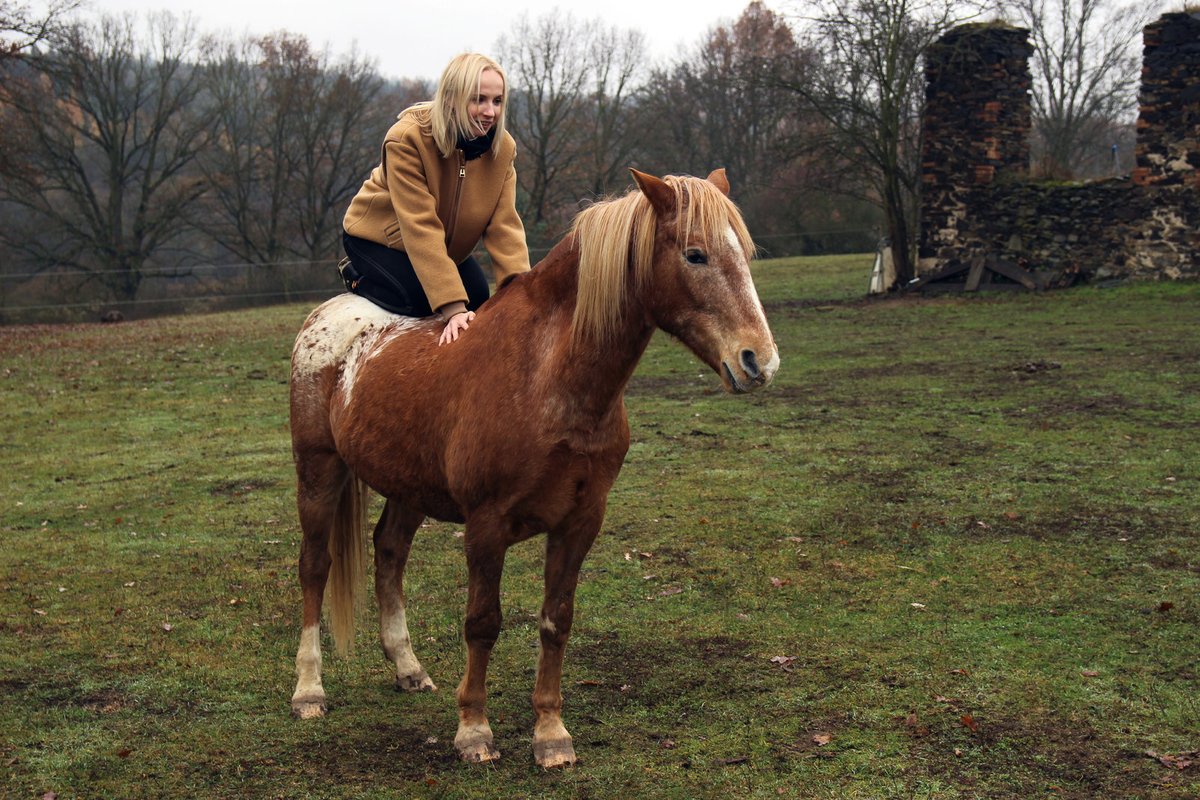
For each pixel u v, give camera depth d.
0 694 4.26
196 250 41.09
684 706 3.97
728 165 41.31
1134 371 11.05
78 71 30.94
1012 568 5.41
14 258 35.03
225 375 14.48
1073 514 6.29
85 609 5.36
